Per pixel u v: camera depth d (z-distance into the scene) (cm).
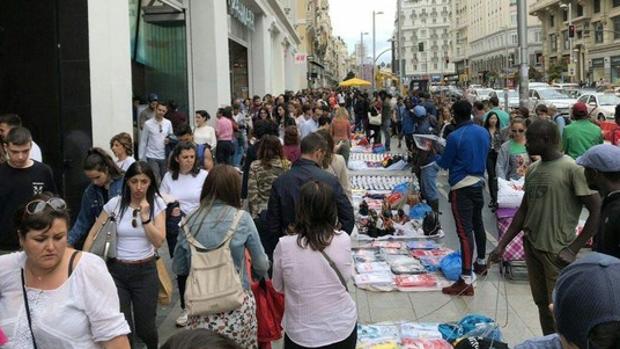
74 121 965
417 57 18675
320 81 9156
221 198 457
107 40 995
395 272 816
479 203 752
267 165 698
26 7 970
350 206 550
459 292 738
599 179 388
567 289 189
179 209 605
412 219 1075
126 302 489
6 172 530
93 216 563
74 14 960
